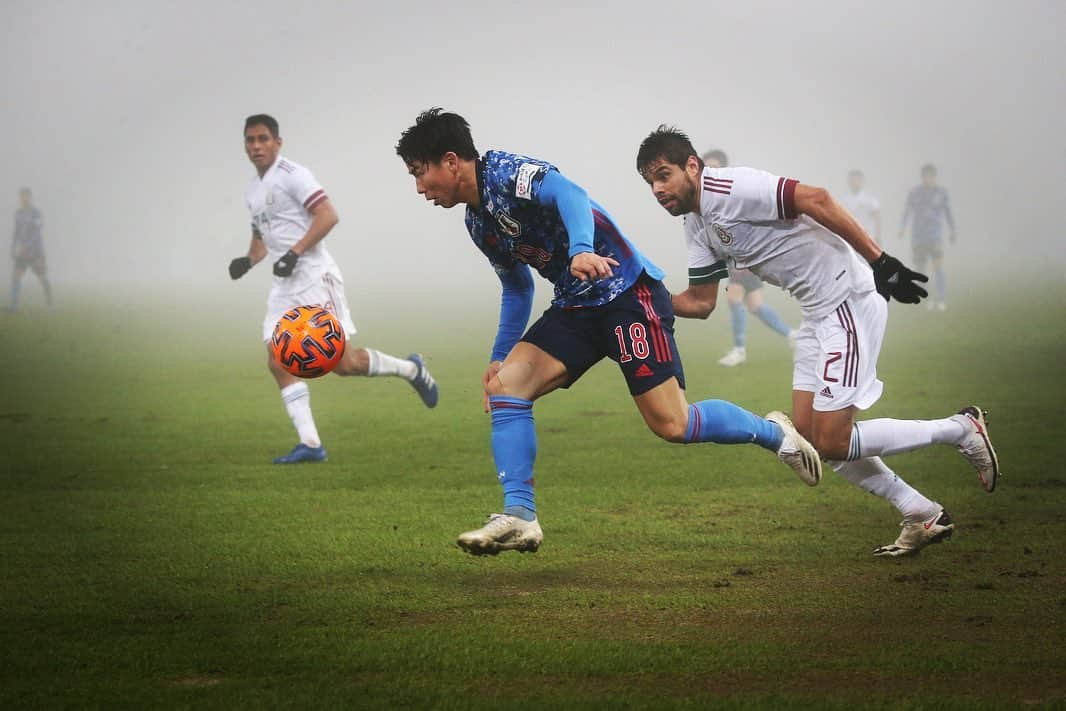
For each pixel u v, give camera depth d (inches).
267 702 487.5
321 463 1126.4
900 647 551.2
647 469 1060.5
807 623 594.9
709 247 750.5
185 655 553.0
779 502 906.7
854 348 721.0
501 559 738.8
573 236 616.7
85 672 531.2
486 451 1190.3
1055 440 1139.3
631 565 721.0
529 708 477.1
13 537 816.9
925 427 735.7
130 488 1005.2
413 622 606.5
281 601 647.8
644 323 671.1
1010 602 626.5
